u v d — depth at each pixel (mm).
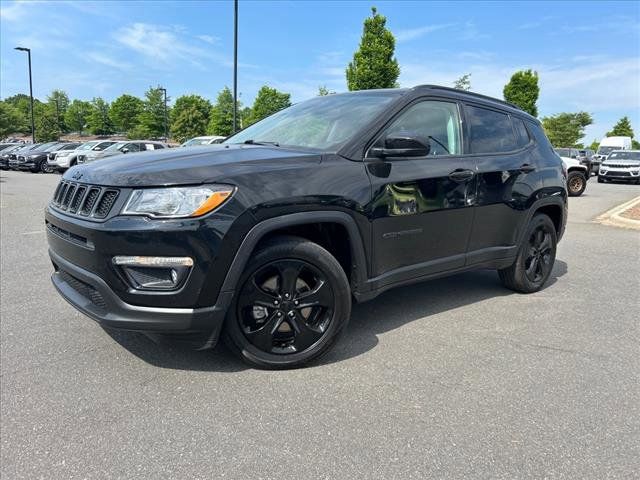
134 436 2312
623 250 6871
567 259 6266
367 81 19312
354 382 2842
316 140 3365
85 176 2879
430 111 3686
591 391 2797
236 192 2629
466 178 3713
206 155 2939
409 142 2980
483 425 2436
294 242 2838
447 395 2719
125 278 2586
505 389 2799
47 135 68375
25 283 4727
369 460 2160
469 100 4062
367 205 3084
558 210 4836
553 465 2146
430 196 3467
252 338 2881
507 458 2189
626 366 3121
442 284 4902
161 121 66000
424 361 3137
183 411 2521
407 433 2357
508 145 4301
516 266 4422
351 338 3490
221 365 3016
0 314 3861
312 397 2668
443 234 3625
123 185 2582
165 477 2045
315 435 2332
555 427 2434
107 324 2643
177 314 2592
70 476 2049
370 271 3203
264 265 2787
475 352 3293
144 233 2496
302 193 2803
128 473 2068
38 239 6898
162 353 3174
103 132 83000
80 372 2920
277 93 46969
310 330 2965
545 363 3145
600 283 5082
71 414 2488
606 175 23625
